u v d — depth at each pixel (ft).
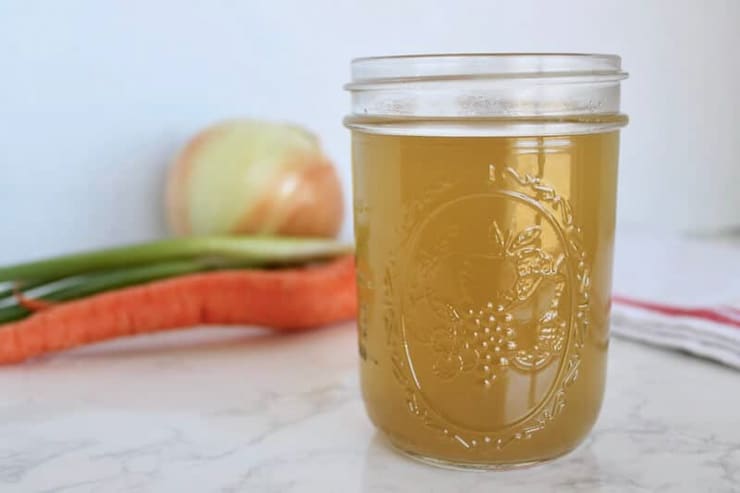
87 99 1.63
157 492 1.03
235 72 1.71
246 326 1.55
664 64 1.97
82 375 1.36
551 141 1.01
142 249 1.47
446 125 1.00
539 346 1.04
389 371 1.09
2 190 1.62
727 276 1.61
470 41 1.82
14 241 1.64
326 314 1.51
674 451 1.10
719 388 1.28
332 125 1.80
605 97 1.04
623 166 2.00
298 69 1.75
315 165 1.58
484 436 1.06
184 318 1.46
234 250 1.50
